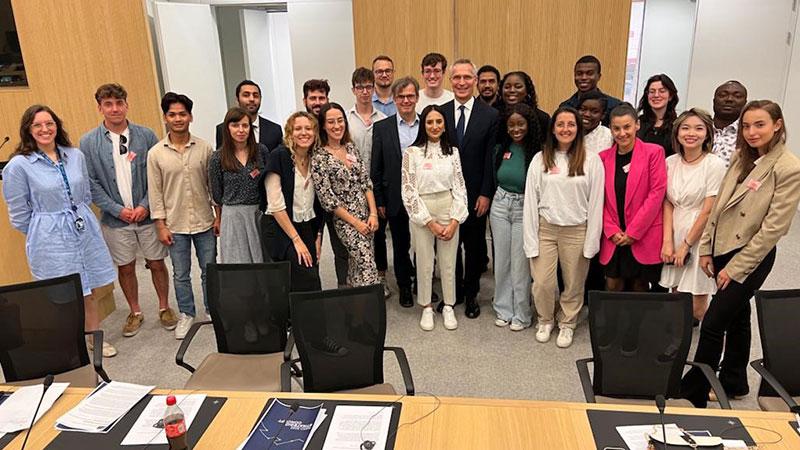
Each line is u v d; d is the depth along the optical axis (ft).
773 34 20.04
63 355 8.02
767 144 7.36
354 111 13.32
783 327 6.85
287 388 6.87
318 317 7.31
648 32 24.21
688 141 9.06
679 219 9.53
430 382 10.05
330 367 7.37
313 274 10.85
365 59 18.26
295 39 21.90
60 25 16.24
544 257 10.84
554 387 9.79
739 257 7.59
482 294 13.84
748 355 8.73
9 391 6.53
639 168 9.74
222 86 21.67
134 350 11.59
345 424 5.78
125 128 11.38
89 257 10.64
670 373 6.91
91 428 5.76
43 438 5.65
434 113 10.80
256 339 8.44
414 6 17.35
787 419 5.63
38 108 9.78
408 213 11.37
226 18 24.66
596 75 12.29
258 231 11.03
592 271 12.16
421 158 11.10
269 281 8.38
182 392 6.46
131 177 11.41
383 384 7.64
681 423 5.61
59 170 10.02
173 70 19.38
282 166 10.27
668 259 9.72
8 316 7.67
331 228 11.87
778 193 7.20
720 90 10.98
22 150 9.82
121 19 16.69
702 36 20.74
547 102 17.30
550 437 5.48
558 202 10.25
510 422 5.74
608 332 6.95
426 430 5.65
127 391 6.45
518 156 11.00
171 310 12.69
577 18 16.38
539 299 11.19
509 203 11.30
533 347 11.19
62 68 16.53
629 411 5.86
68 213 10.16
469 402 6.13
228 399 6.28
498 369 10.41
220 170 10.78
